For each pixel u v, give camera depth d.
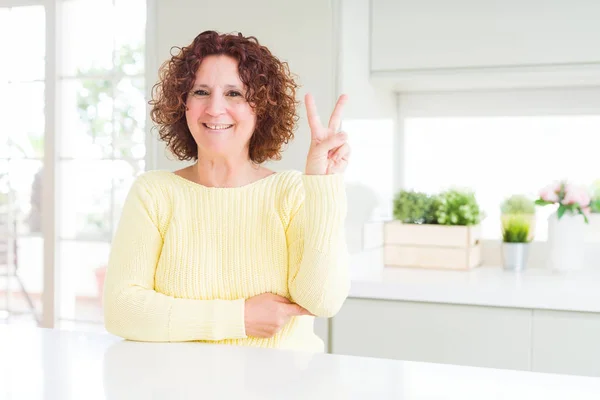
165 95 1.37
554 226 2.57
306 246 1.26
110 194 3.10
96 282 3.16
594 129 2.78
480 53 2.42
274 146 1.42
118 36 3.05
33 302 3.37
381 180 2.81
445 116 2.97
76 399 0.89
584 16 2.30
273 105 1.36
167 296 1.30
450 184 2.99
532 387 0.93
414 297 2.23
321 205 1.25
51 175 3.05
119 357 1.12
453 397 0.89
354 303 2.31
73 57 3.11
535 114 2.85
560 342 2.09
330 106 2.34
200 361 1.08
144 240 1.34
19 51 3.23
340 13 2.31
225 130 1.31
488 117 2.92
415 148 3.04
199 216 1.35
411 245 2.73
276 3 2.39
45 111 3.05
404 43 2.50
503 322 2.14
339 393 0.90
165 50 2.54
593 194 2.78
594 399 0.88
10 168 3.33
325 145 1.23
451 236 2.67
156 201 1.36
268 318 1.27
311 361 1.08
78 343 1.23
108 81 3.08
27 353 1.15
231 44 1.32
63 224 3.15
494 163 2.93
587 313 2.06
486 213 2.94
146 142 2.56
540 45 2.35
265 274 1.33
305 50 2.36
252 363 1.07
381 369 1.03
